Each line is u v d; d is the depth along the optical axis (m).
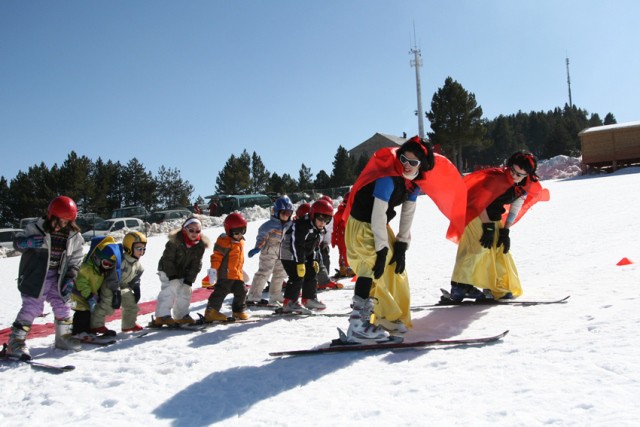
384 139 81.31
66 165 53.66
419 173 4.56
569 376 3.18
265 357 4.55
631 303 4.80
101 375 4.47
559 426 2.57
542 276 7.29
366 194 4.55
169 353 5.03
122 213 33.22
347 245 4.64
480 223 5.90
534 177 5.90
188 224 6.22
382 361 4.02
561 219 14.73
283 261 6.66
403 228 4.73
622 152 38.88
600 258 8.12
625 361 3.25
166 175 63.16
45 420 3.54
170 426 3.22
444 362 3.79
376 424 2.88
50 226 5.20
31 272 5.12
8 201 52.72
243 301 6.62
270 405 3.37
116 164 62.59
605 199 18.47
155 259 16.12
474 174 6.02
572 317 4.67
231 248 6.48
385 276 4.75
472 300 6.34
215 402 3.55
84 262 5.82
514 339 4.18
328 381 3.70
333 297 8.16
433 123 55.59
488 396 3.05
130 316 6.24
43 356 5.28
